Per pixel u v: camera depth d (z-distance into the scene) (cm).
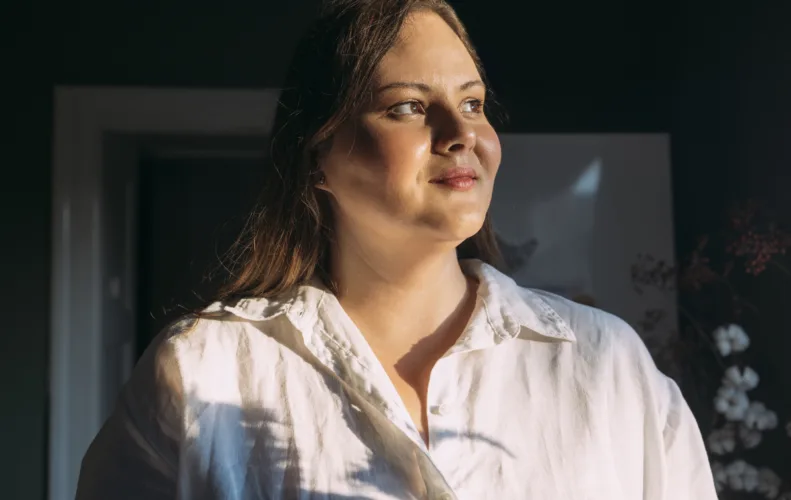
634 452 89
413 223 81
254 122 217
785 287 173
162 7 220
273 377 88
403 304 91
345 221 90
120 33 219
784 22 167
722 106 197
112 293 225
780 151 171
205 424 85
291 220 95
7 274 214
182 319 94
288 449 84
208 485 82
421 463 81
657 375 96
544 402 88
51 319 212
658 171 213
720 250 201
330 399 86
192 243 256
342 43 84
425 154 79
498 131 217
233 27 220
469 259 102
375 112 81
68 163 214
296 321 89
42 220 216
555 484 83
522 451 85
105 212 219
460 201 79
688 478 93
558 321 93
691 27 210
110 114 216
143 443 89
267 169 97
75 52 218
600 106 221
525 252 211
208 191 258
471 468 83
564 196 213
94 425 212
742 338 176
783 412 175
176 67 219
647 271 209
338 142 84
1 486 211
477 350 90
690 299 209
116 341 229
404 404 88
